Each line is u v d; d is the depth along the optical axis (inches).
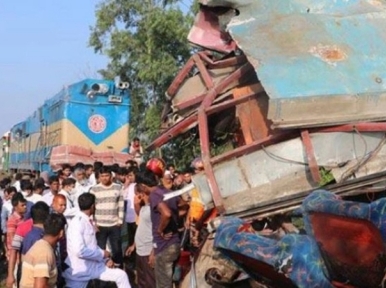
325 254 149.9
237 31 237.8
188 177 454.3
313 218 151.8
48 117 758.5
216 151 257.9
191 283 253.1
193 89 263.9
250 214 211.8
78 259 322.7
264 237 183.3
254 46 231.1
